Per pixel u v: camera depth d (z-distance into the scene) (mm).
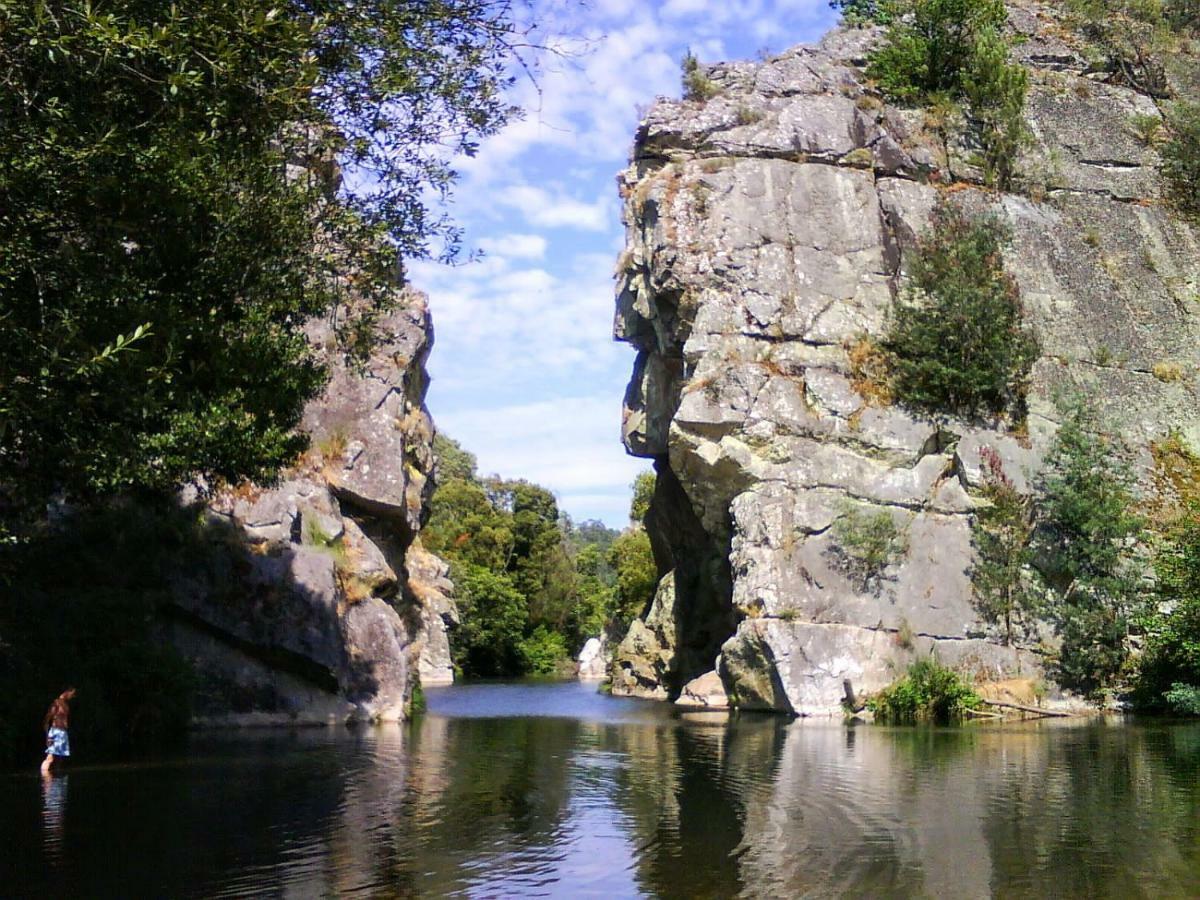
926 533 29062
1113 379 33062
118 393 12289
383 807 13320
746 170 33406
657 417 38156
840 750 19562
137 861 10266
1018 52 41531
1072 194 37156
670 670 40500
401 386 32469
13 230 10641
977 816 12523
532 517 86000
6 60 9812
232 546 25750
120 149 10844
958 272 31328
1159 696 27266
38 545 22188
